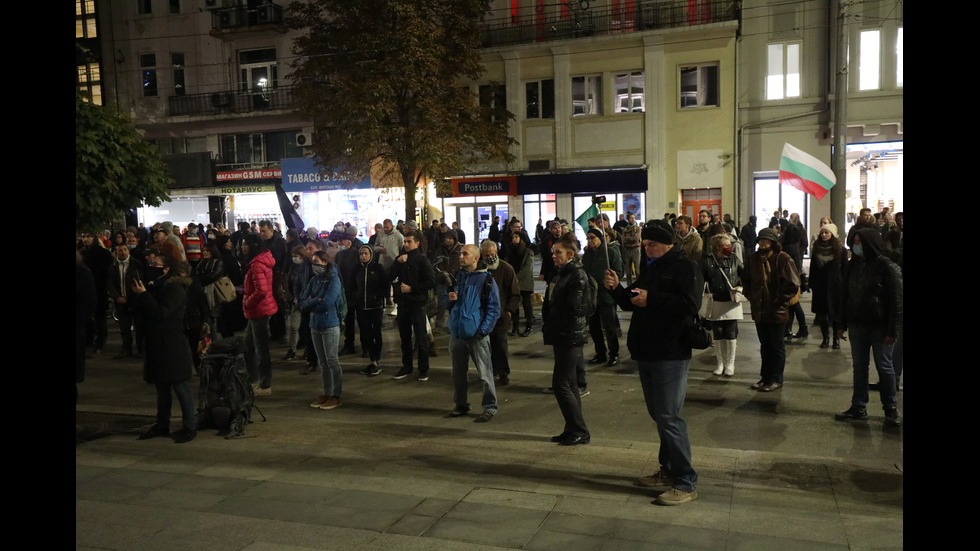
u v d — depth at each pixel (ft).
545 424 22.71
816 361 30.55
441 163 60.44
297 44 62.80
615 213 84.38
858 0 64.90
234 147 96.89
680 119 81.15
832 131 75.72
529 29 85.20
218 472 18.37
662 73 80.84
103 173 26.37
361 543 13.80
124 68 98.53
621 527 14.29
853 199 78.59
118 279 36.63
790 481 16.85
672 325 15.42
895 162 76.89
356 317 33.32
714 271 27.81
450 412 24.50
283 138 95.30
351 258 35.24
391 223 44.62
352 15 59.98
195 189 91.45
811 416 22.66
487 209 88.89
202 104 96.37
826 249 32.78
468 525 14.57
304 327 36.60
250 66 96.53
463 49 63.00
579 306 19.69
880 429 21.21
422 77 58.34
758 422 22.13
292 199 88.12
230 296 30.12
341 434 21.84
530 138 86.48
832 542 13.41
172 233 36.24
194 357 30.01
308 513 15.38
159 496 16.56
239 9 93.86
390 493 16.53
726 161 80.07
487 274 23.20
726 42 78.69
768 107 79.05
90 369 33.94
